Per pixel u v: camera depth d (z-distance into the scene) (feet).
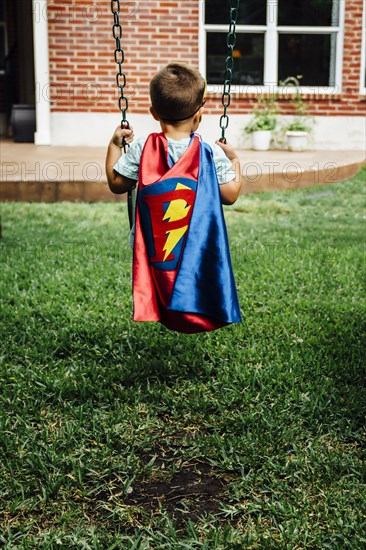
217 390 12.26
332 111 39.73
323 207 27.99
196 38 38.47
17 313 15.66
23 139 40.78
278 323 15.16
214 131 39.37
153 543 8.61
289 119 39.73
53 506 9.26
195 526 8.90
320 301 16.70
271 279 18.21
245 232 23.58
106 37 38.09
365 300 16.83
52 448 10.41
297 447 10.50
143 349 13.84
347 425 11.09
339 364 13.15
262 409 11.50
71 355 13.79
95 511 9.25
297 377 12.62
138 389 12.27
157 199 9.88
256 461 10.12
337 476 9.80
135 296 9.97
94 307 16.05
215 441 10.64
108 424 11.18
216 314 10.05
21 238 22.45
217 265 10.02
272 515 9.02
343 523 8.83
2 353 13.75
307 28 39.42
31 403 11.77
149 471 10.04
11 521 9.04
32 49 45.73
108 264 19.51
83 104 38.70
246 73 39.96
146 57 38.37
